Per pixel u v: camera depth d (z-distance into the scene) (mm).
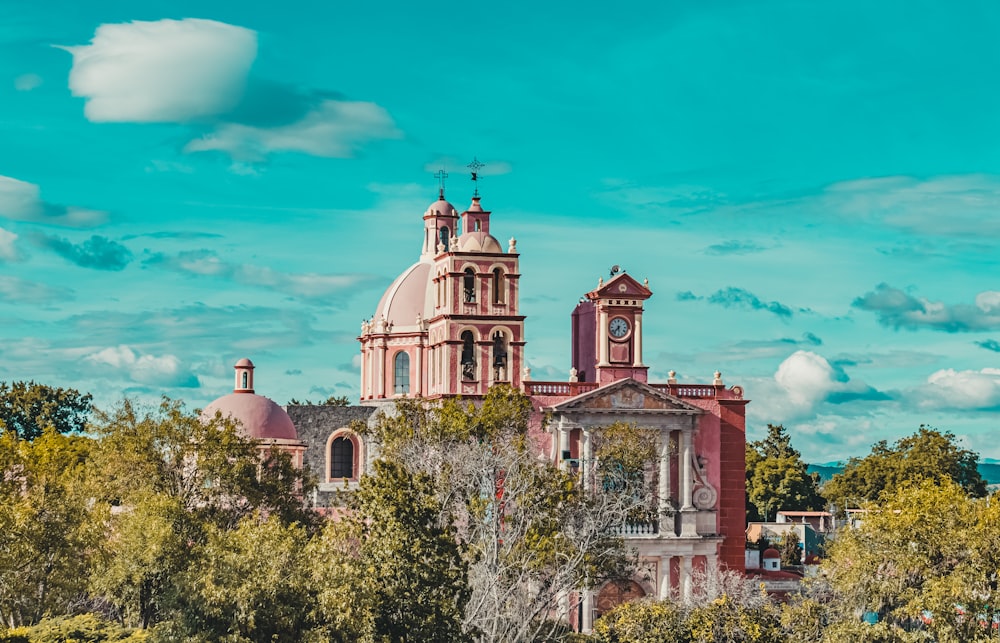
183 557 82000
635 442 106438
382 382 132000
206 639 71250
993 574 86750
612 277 111750
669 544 107875
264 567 72750
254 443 97938
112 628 76000
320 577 71938
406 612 72562
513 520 85562
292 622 71750
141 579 81188
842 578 91000
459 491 89625
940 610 84938
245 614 71250
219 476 94000
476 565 80875
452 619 73250
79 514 82312
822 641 88375
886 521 89875
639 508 104062
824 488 181250
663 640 88938
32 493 82750
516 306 112875
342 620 70000
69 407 161375
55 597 81125
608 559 90000
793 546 140750
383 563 72938
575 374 110750
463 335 111875
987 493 162500
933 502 90188
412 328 132375
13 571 77625
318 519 96875
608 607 106375
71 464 105750
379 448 99750
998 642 83062
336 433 120062
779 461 184250
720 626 89500
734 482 111062
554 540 82812
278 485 96000
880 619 91625
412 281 135500
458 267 112312
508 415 99500
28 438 157625
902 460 161000
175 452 94625
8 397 158875
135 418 95562
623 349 111625
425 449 94000
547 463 96250
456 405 98500
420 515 74375
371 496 75250
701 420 111125
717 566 105938
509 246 113562
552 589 82812
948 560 88562
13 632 73938
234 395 115438
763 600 92812
